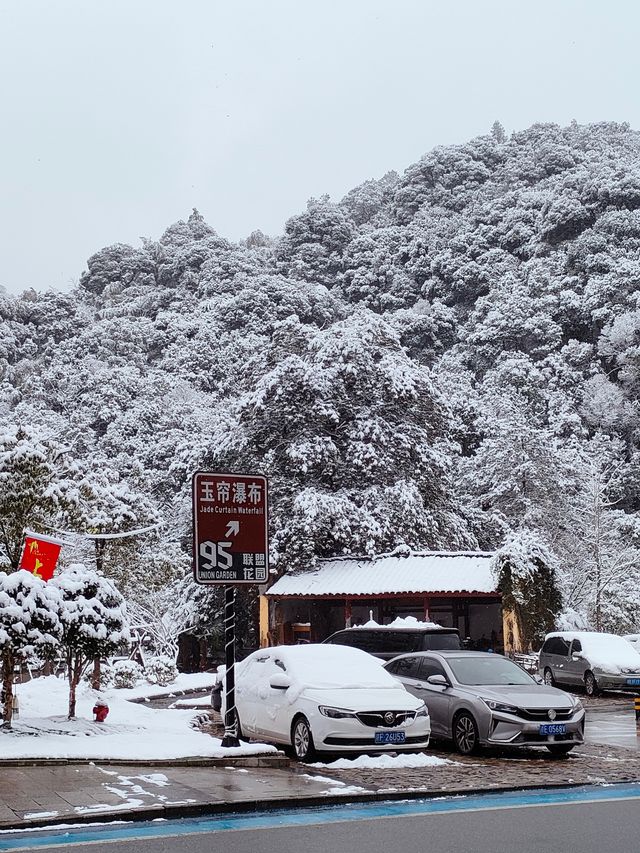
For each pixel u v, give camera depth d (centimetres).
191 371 9306
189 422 7125
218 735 1577
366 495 3941
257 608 4103
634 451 6969
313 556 3712
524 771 1197
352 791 1018
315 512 3688
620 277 8369
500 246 11069
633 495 6444
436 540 3994
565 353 8012
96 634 1441
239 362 8238
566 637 2645
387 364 4200
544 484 4594
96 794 992
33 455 1727
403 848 766
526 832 829
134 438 7262
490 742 1313
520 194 11944
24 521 1717
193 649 4172
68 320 11588
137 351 10162
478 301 9475
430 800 1005
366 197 15850
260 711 1406
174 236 14875
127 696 2394
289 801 966
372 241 12900
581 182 10794
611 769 1216
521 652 2992
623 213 9400
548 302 8594
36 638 1386
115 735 1436
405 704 1301
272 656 1472
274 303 10656
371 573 3516
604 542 4200
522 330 8431
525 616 3031
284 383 4025
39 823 862
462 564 3372
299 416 4006
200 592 4066
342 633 2133
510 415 5044
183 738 1416
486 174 14550
